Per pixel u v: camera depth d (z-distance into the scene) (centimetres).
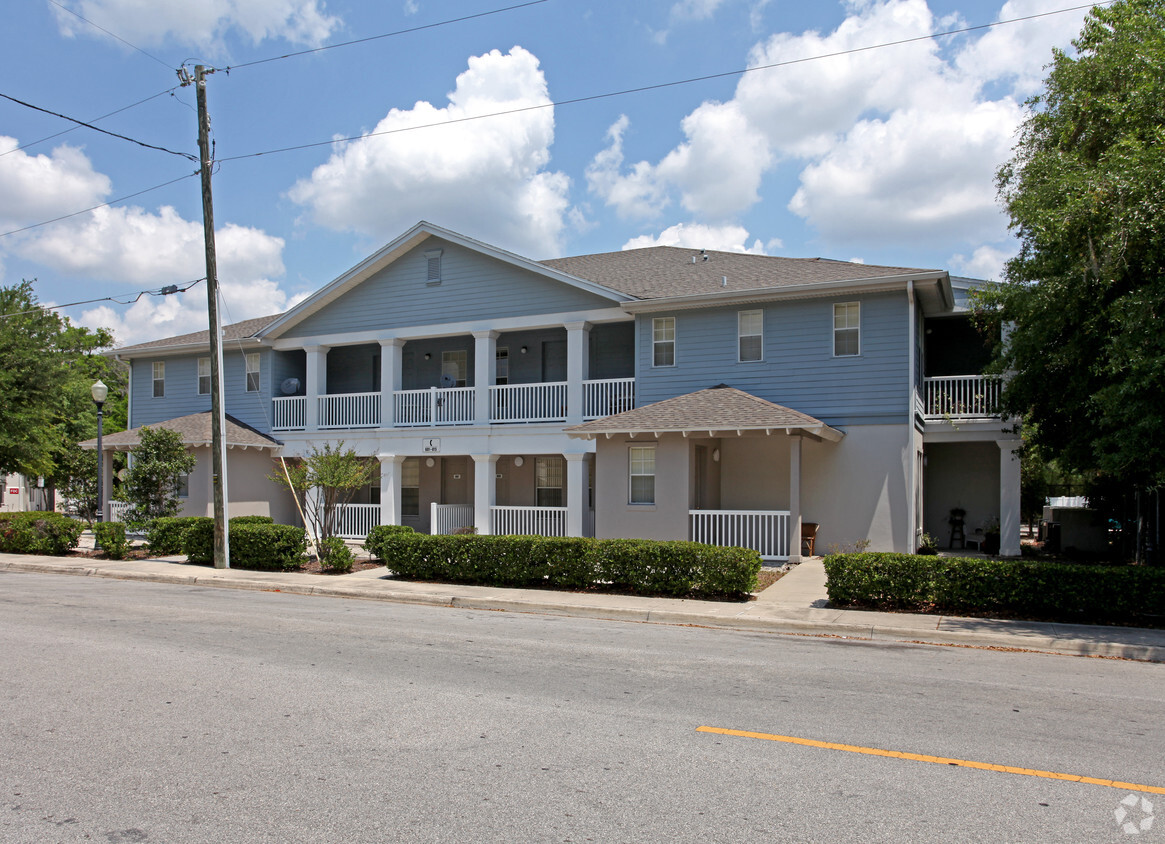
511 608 1341
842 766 556
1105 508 1931
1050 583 1162
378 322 2384
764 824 460
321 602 1394
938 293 1877
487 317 2238
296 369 2658
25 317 2659
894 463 1819
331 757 568
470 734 622
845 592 1262
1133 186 1128
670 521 1778
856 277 1834
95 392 2275
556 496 2352
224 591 1545
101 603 1336
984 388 1950
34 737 612
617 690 763
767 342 1941
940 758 574
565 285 2139
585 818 467
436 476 2505
